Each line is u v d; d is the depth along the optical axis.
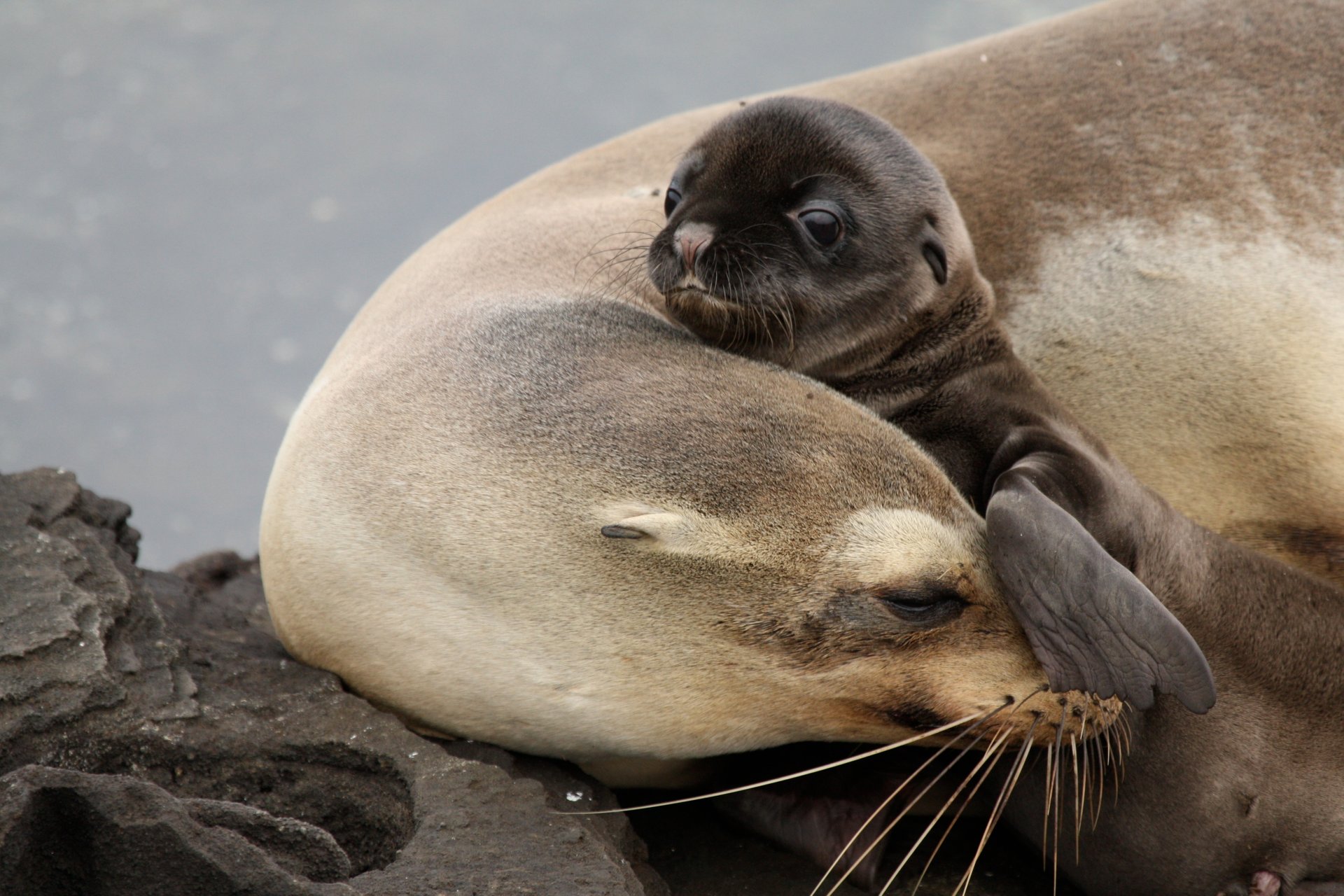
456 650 17.36
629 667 16.97
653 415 17.47
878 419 18.52
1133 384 22.70
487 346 18.89
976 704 17.23
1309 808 17.92
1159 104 23.80
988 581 17.09
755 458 17.11
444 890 14.96
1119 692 15.88
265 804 17.56
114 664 18.28
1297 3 24.55
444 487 17.31
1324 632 18.70
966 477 19.45
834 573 16.75
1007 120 24.34
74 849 13.88
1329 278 22.27
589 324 19.33
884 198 19.73
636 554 16.56
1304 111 23.33
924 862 19.45
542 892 15.05
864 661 17.00
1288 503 22.77
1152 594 15.78
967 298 20.88
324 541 17.92
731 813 19.48
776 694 17.25
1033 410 19.48
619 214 22.91
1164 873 18.33
